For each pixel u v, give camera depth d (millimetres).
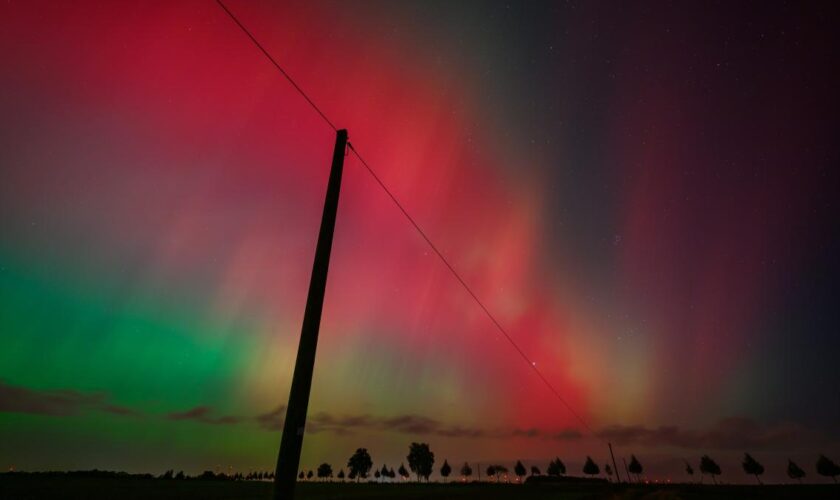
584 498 40406
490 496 44812
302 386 5598
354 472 113312
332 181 7410
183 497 44031
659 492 53125
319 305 6180
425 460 108500
